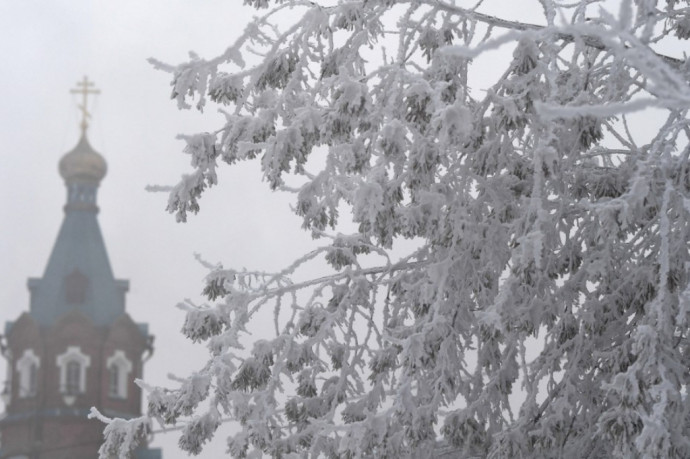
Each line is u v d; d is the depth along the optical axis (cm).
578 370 616
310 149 602
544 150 532
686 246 562
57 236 11000
